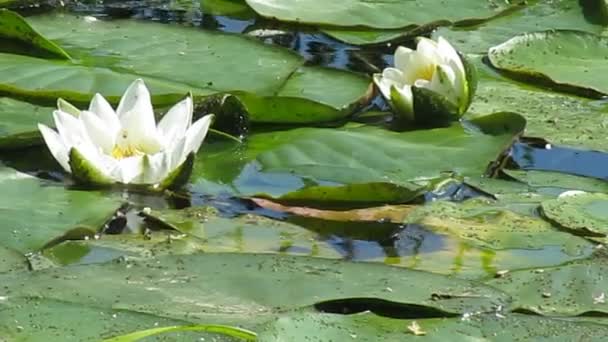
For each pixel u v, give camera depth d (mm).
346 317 3996
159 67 7082
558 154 6297
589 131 6625
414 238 5168
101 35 7652
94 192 5445
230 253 4648
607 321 4316
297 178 5789
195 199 5527
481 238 5172
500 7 9102
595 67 7824
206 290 4312
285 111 6461
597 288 4590
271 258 4617
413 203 5586
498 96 7246
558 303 4461
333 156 6035
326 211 5461
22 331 3865
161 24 7949
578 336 4027
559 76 7578
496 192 5734
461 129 6504
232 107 6281
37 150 6008
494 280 4664
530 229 5277
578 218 5359
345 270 4562
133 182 5578
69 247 4844
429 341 3912
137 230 5141
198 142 5785
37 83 6629
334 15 8641
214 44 7590
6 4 8672
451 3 9062
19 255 4625
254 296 4289
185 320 4023
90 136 5723
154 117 6188
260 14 8547
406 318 4223
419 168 5930
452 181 5801
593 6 9203
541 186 5848
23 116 6254
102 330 3891
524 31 8719
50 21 7926
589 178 5973
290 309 4191
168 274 4438
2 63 6945
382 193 5535
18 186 5422
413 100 6559
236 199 5547
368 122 6672
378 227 5285
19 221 5012
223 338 3893
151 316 3998
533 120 6797
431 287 4445
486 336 3996
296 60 7395
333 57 7953
